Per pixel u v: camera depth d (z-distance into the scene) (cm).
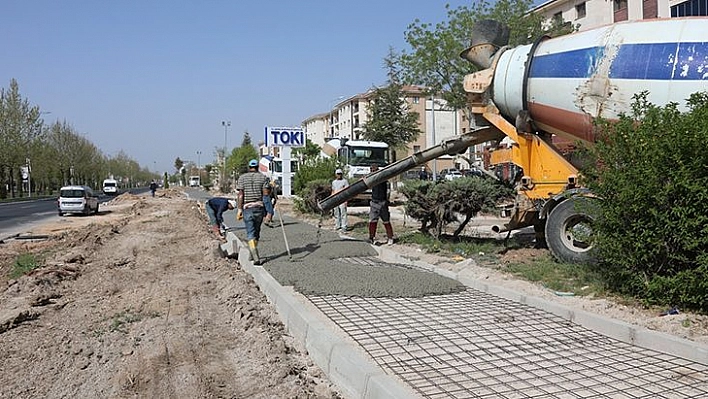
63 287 921
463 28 2698
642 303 633
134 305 790
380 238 1318
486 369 482
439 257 1026
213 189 8138
